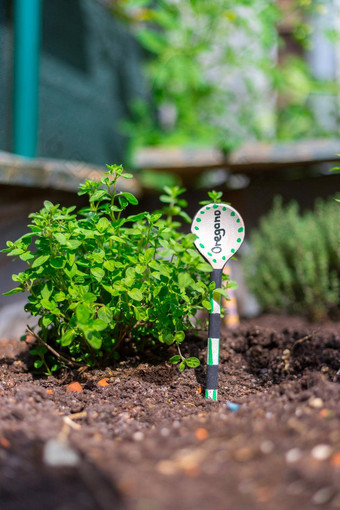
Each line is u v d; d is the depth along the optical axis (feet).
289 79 7.11
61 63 5.16
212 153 5.61
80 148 5.40
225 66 7.45
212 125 7.39
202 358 3.43
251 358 3.59
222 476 2.32
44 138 4.92
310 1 7.18
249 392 3.24
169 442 2.55
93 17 5.71
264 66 7.06
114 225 3.18
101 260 3.05
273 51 7.86
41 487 2.28
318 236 4.73
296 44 8.18
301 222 5.01
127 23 6.41
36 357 3.45
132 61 6.55
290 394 2.87
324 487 2.24
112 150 6.01
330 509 2.18
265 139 7.20
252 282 5.00
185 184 6.27
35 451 2.46
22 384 3.17
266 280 4.92
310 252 4.70
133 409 3.01
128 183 5.66
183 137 6.60
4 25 4.69
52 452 2.42
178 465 2.39
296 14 7.76
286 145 5.40
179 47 6.88
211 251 3.20
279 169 5.81
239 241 3.19
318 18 7.62
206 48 6.86
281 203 5.82
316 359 3.40
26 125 4.76
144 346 3.48
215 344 3.16
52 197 4.86
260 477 2.31
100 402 3.07
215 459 2.41
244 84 7.54
